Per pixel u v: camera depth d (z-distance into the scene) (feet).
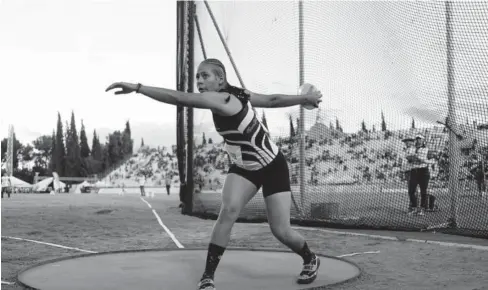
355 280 13.15
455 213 26.89
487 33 26.05
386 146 38.40
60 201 73.77
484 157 28.53
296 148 36.45
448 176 30.04
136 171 197.98
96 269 14.78
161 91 10.19
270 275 13.78
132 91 10.04
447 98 27.96
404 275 13.99
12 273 14.76
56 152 313.73
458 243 20.76
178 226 31.17
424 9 28.40
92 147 353.72
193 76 40.47
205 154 41.42
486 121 27.12
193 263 15.84
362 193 38.04
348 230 27.35
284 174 12.14
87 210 48.96
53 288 12.05
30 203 65.92
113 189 163.94
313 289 11.99
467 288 12.18
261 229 28.50
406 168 38.96
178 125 46.73
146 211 47.09
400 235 24.40
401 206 36.94
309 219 31.40
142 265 15.44
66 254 19.06
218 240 11.59
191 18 40.60
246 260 16.35
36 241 23.25
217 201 41.11
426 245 20.63
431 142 33.35
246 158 11.55
